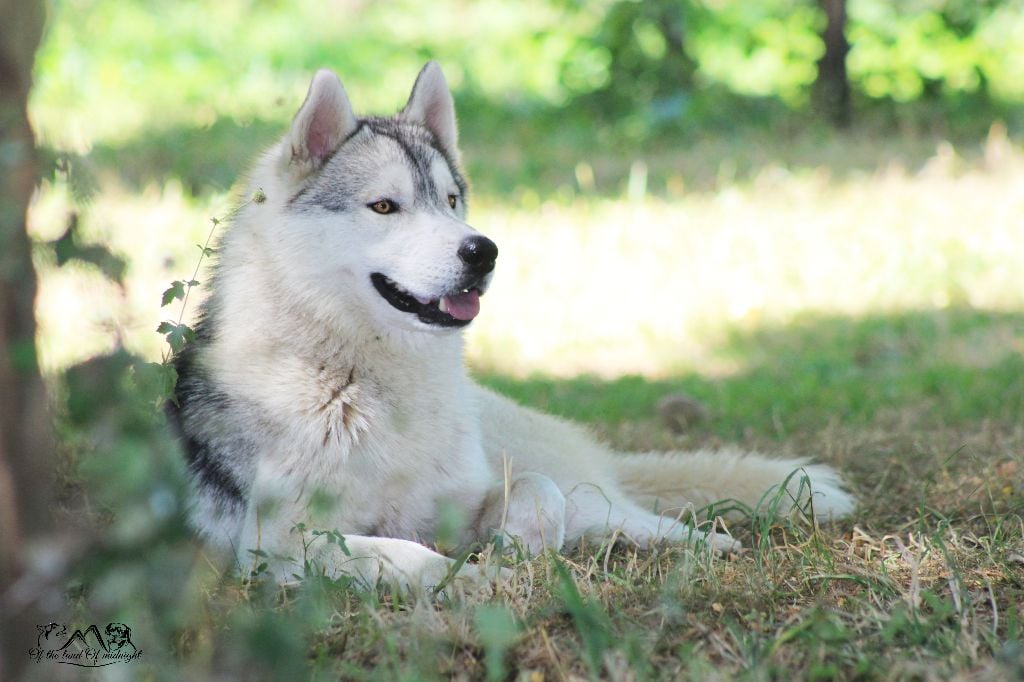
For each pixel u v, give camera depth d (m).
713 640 4.40
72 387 3.75
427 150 6.00
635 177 16.52
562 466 6.41
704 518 6.43
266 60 21.75
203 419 5.56
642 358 10.63
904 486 6.91
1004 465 6.88
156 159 15.09
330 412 5.40
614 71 20.38
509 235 14.37
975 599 4.74
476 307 5.64
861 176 16.48
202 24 22.30
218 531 5.49
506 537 5.47
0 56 3.72
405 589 4.93
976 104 19.95
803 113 19.75
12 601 3.63
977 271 12.46
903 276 12.46
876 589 4.83
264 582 4.83
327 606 4.63
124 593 3.48
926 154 17.62
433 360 5.69
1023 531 5.61
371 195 5.63
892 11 20.55
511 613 4.50
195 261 8.53
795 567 5.12
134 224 12.17
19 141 3.66
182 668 3.96
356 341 5.50
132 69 19.84
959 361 9.77
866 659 4.14
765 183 16.28
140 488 3.47
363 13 25.12
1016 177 15.89
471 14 24.69
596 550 5.72
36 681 3.79
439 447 5.65
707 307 11.98
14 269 3.70
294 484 5.33
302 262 5.51
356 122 5.91
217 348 5.61
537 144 19.05
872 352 10.42
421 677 4.04
